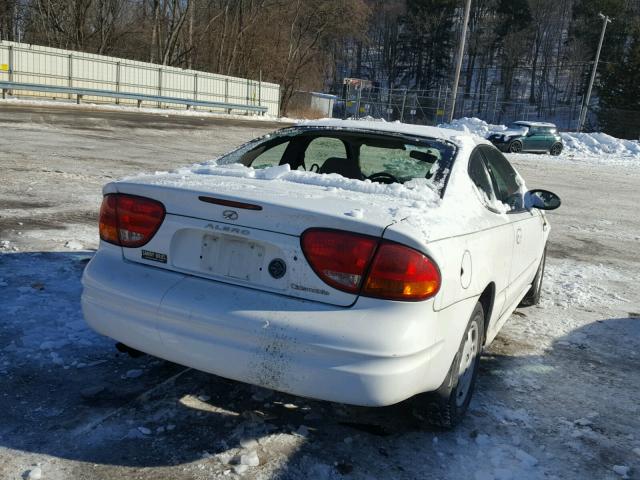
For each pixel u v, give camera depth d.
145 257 3.05
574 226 10.60
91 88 29.48
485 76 95.44
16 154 11.95
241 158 4.11
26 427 2.99
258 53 49.31
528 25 94.25
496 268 3.70
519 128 31.22
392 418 3.34
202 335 2.78
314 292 2.71
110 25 41.19
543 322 5.34
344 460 2.94
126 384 3.47
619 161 29.70
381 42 104.31
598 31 85.00
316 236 2.71
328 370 2.62
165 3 44.62
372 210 2.85
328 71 81.19
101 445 2.89
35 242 6.05
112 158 12.88
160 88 33.25
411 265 2.67
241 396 3.42
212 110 36.41
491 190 4.11
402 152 3.87
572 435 3.38
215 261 2.89
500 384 3.97
